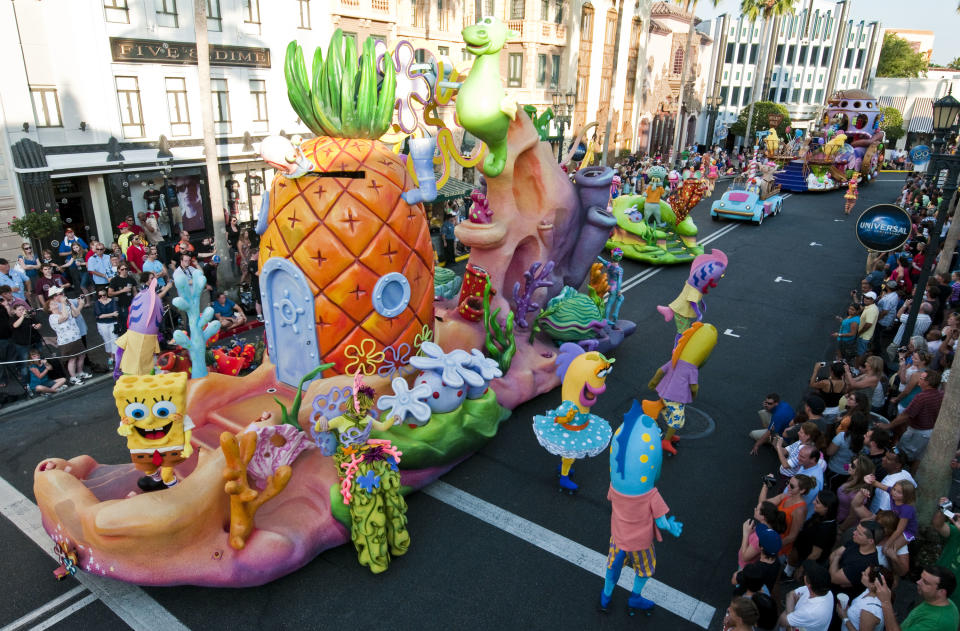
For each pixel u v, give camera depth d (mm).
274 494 6508
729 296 16891
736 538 7621
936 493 7199
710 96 57812
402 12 25328
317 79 7938
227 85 20141
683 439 9805
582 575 6977
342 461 6676
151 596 6543
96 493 7078
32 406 10383
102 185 17453
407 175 8430
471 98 9133
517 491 8398
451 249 18828
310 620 6281
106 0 16672
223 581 6297
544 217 10555
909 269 13484
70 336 10891
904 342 10938
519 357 10547
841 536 6777
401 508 6973
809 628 5035
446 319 10117
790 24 62469
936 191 21781
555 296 11648
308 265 7734
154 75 18094
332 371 8195
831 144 33094
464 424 8414
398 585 6742
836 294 17219
